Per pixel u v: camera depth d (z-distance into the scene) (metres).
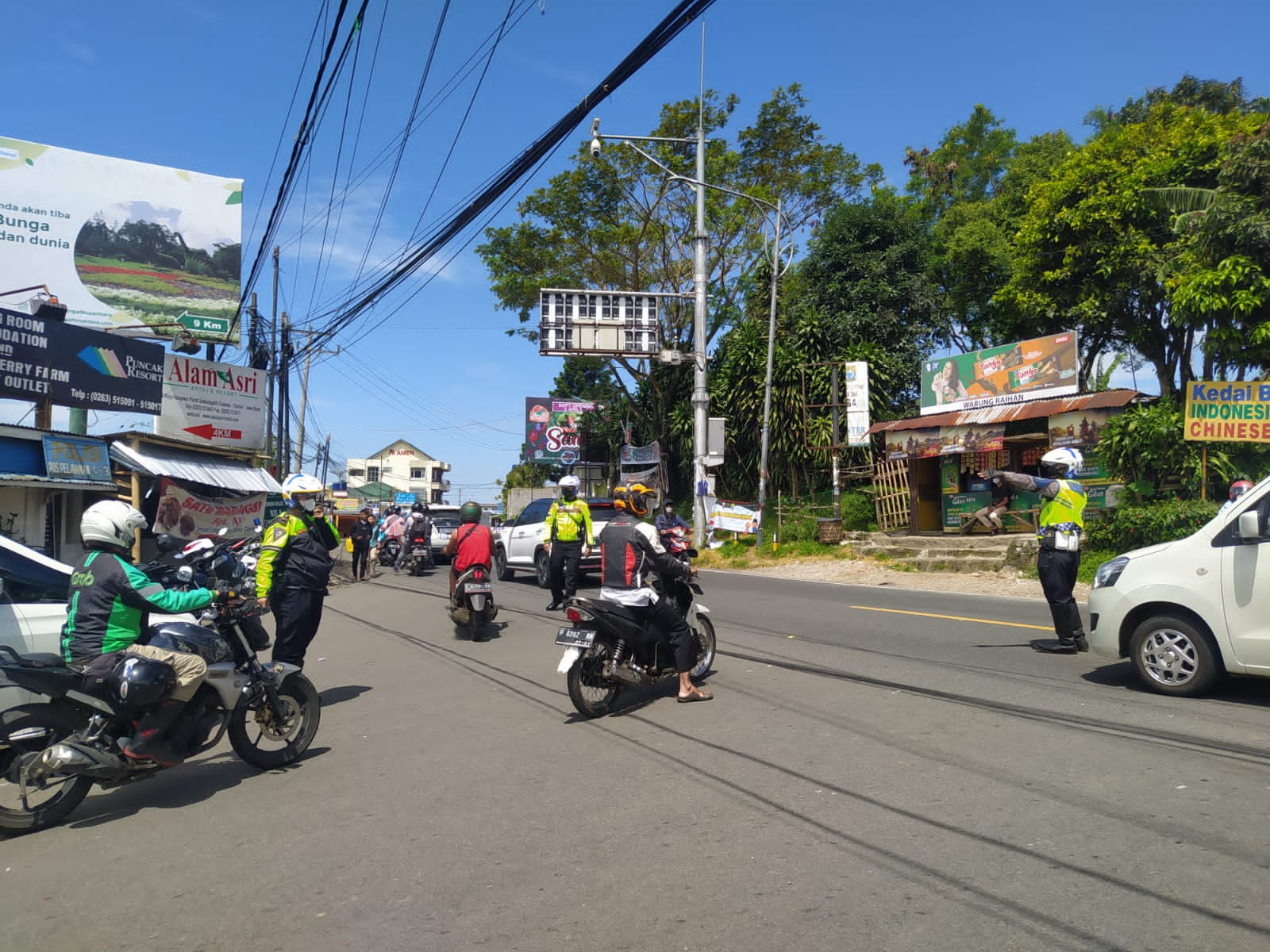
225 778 5.91
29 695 5.64
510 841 4.52
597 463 43.28
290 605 7.42
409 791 5.41
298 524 7.50
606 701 7.09
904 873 3.92
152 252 24.98
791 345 27.03
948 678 7.69
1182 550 6.88
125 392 17.50
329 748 6.50
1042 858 4.00
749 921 3.55
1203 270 16.42
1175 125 21.88
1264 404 13.91
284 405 29.28
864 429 22.55
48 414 15.74
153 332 23.62
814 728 6.28
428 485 96.44
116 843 4.75
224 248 26.19
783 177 31.69
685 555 8.02
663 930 3.51
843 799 4.87
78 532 16.64
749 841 4.36
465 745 6.37
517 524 18.64
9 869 4.46
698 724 6.60
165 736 5.32
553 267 31.02
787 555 21.64
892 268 27.72
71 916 3.88
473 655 9.98
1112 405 17.19
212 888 4.12
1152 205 20.42
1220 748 5.49
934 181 33.50
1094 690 7.11
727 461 28.77
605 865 4.16
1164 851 4.02
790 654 8.99
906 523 21.47
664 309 32.28
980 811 4.60
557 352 23.56
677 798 5.02
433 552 28.50
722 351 31.25
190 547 6.50
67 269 23.59
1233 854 3.96
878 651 9.05
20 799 5.04
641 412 36.34
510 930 3.58
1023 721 6.23
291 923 3.73
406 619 13.39
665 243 30.91
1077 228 21.17
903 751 5.66
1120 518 15.76
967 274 27.53
